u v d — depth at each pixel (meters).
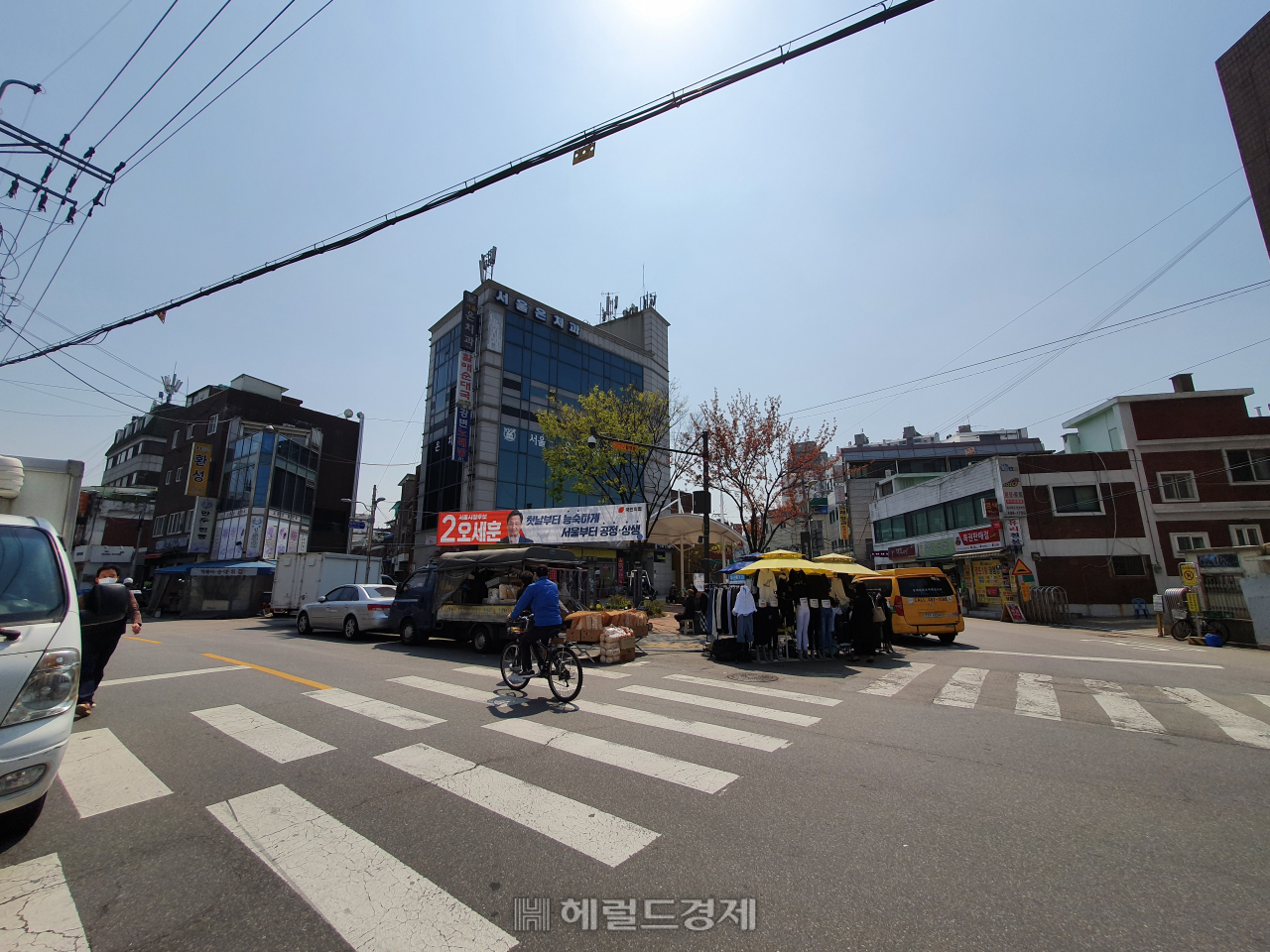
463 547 18.72
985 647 14.23
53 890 3.03
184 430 38.69
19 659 3.40
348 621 15.03
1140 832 3.76
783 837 3.66
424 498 33.62
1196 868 3.30
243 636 15.70
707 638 14.66
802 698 7.82
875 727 6.29
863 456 47.00
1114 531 24.16
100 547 40.69
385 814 3.95
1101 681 9.16
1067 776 4.78
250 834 3.65
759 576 11.86
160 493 39.59
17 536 4.20
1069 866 3.32
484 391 29.94
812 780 4.64
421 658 11.20
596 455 21.97
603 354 36.59
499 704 7.14
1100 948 2.58
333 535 39.38
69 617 3.89
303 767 4.84
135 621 6.89
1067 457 24.94
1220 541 23.67
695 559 33.16
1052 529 24.44
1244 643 14.17
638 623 14.23
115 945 2.59
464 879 3.15
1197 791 4.45
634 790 4.40
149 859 3.35
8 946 2.56
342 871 3.23
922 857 3.42
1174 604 15.90
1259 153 12.76
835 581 13.15
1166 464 24.45
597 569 26.38
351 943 2.62
